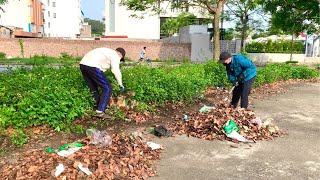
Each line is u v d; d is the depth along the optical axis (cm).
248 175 382
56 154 400
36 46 2828
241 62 639
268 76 1248
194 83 852
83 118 581
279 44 3250
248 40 3528
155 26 4494
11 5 4459
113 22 4828
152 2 2059
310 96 1024
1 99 522
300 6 1719
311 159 437
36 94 531
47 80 612
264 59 2992
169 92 743
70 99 560
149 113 664
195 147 477
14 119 502
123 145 443
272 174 386
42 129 520
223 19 2953
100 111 589
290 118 688
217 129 529
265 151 466
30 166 364
